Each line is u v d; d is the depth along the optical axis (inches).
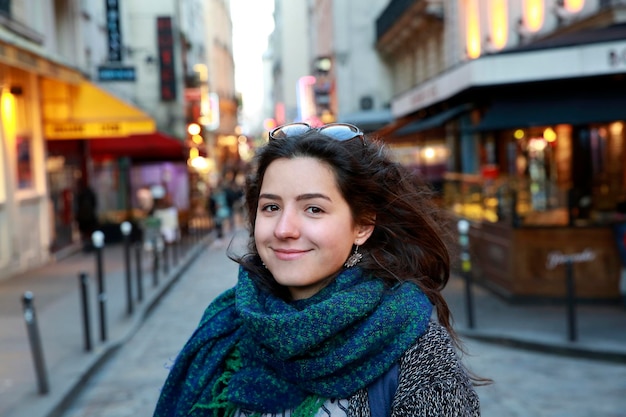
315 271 61.1
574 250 400.2
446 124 628.4
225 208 962.7
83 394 259.1
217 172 2504.9
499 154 642.2
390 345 57.2
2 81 576.7
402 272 62.9
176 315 424.2
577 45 384.5
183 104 1515.7
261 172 65.6
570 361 297.6
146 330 378.3
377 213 64.4
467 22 800.3
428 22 981.8
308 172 61.6
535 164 575.2
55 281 530.9
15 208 584.1
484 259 467.2
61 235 733.9
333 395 56.6
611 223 395.5
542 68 390.3
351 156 62.0
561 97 410.9
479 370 285.1
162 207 871.7
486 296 436.1
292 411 58.6
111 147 850.8
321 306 56.5
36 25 653.3
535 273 406.6
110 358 312.7
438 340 57.7
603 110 390.3
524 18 618.5
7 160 574.9
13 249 579.8
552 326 346.0
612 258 396.2
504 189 445.4
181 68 1505.9
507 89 429.7
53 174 719.1
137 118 710.5
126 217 881.5
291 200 61.9
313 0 2121.1
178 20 1483.8
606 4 476.4
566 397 246.2
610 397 245.1
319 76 1515.7
